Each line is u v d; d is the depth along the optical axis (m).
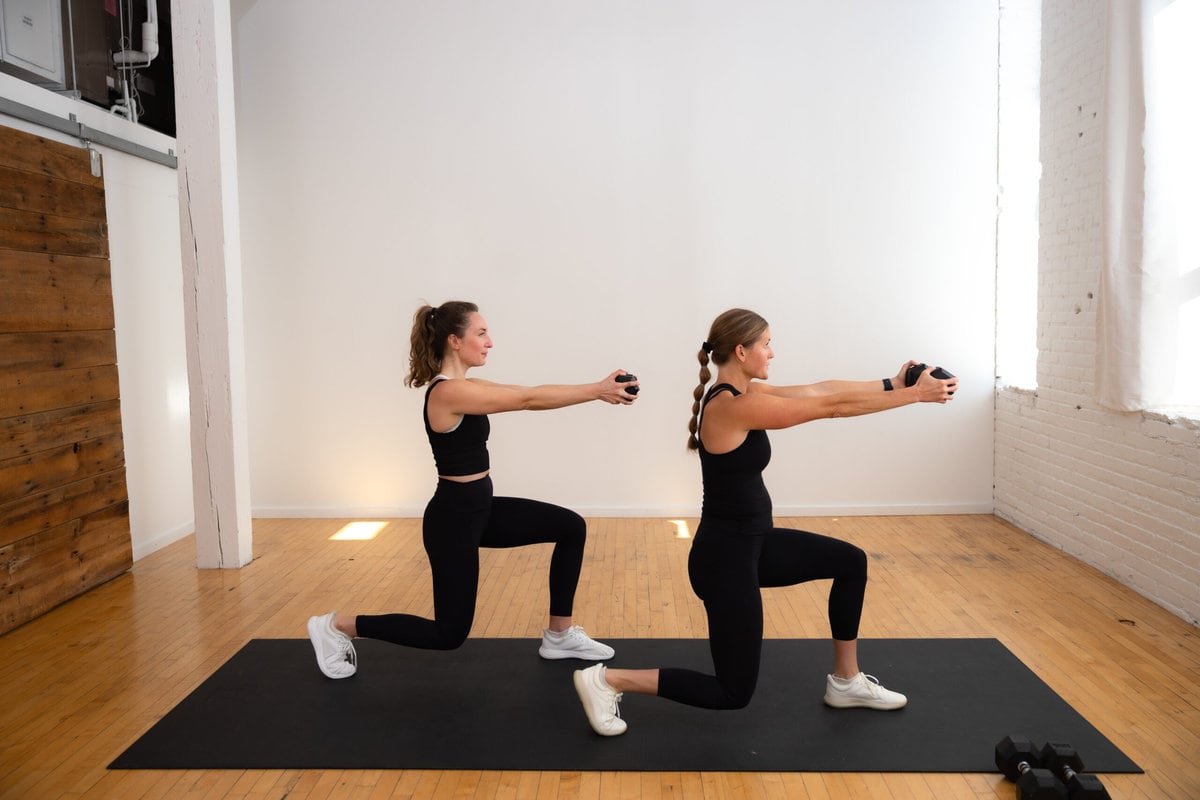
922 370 2.87
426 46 5.87
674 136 5.86
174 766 2.78
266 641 3.84
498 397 3.08
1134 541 4.35
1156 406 4.12
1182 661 3.51
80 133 4.56
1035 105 5.70
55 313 4.27
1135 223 4.05
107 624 4.08
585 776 2.72
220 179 4.76
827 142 5.82
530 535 3.46
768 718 3.07
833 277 5.89
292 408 6.12
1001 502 5.90
